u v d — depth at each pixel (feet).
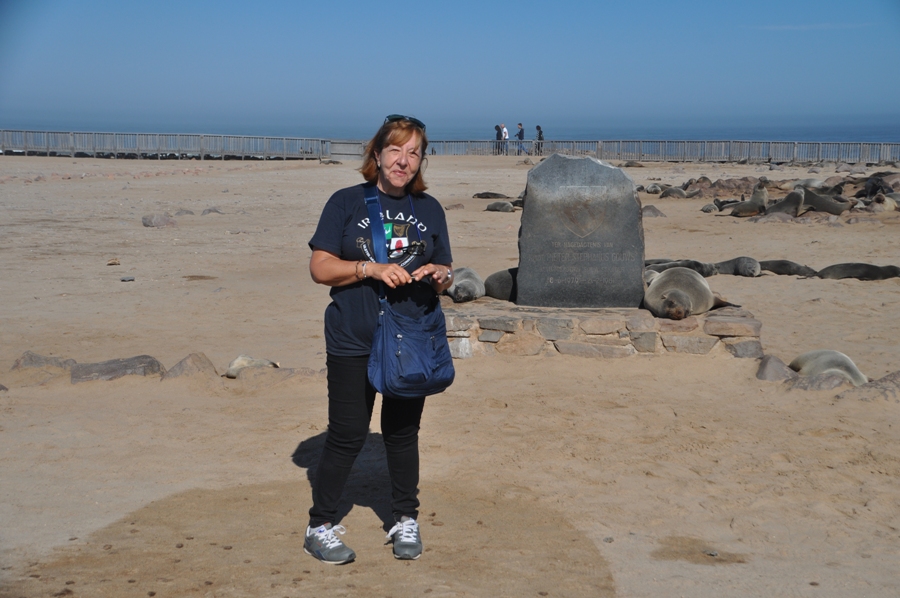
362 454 18.78
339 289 13.16
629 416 21.20
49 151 185.37
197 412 21.63
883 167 149.07
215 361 27.73
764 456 18.22
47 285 42.22
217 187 109.29
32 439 19.25
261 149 188.44
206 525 14.44
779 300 38.60
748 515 15.14
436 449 18.83
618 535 14.24
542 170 28.78
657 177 132.16
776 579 12.60
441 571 12.75
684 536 14.24
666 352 26.27
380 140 13.02
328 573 12.64
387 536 14.06
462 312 27.94
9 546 13.39
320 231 13.11
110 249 55.11
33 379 24.93
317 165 167.12
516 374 25.50
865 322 33.88
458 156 193.98
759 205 74.59
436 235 13.66
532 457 18.24
